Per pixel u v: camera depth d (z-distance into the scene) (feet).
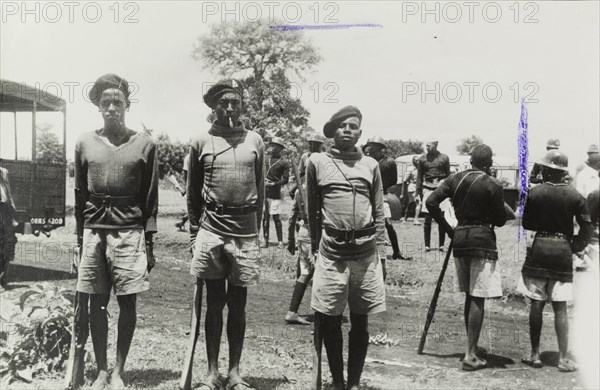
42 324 14.52
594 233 16.56
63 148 31.68
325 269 12.78
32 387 13.44
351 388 13.03
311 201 13.16
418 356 16.03
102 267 13.50
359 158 13.07
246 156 13.24
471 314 15.14
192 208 13.82
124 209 13.42
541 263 15.12
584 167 17.51
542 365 15.15
